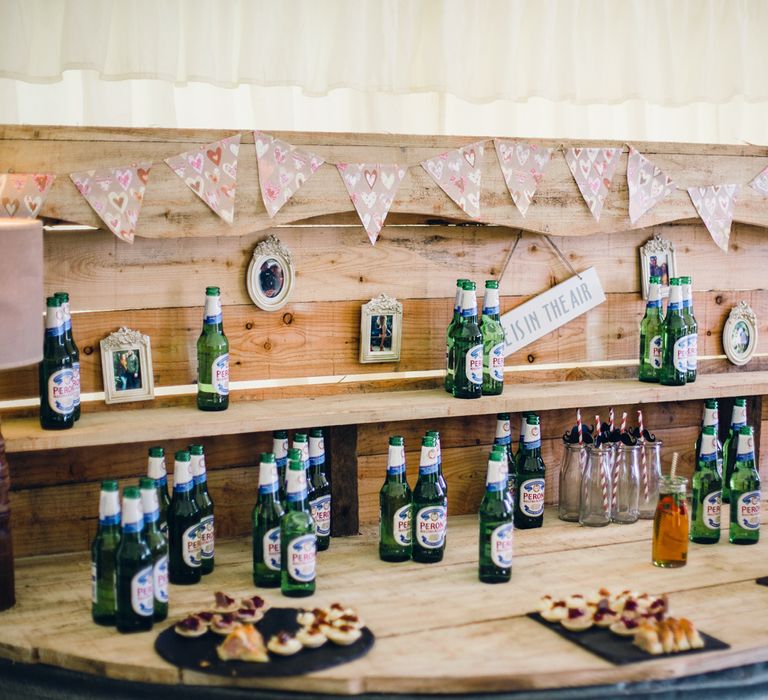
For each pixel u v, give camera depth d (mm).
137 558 2068
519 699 1894
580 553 2594
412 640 2045
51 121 2633
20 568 2453
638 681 1952
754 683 2043
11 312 1967
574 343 3043
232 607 2127
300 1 2738
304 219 2631
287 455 2549
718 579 2420
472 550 2615
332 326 2752
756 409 3234
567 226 2855
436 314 2861
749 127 3381
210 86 2762
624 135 3244
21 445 2254
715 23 3246
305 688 1884
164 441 2623
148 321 2553
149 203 2410
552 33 3039
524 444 2799
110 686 1951
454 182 2703
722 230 3057
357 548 2629
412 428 2848
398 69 2908
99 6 2520
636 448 2869
